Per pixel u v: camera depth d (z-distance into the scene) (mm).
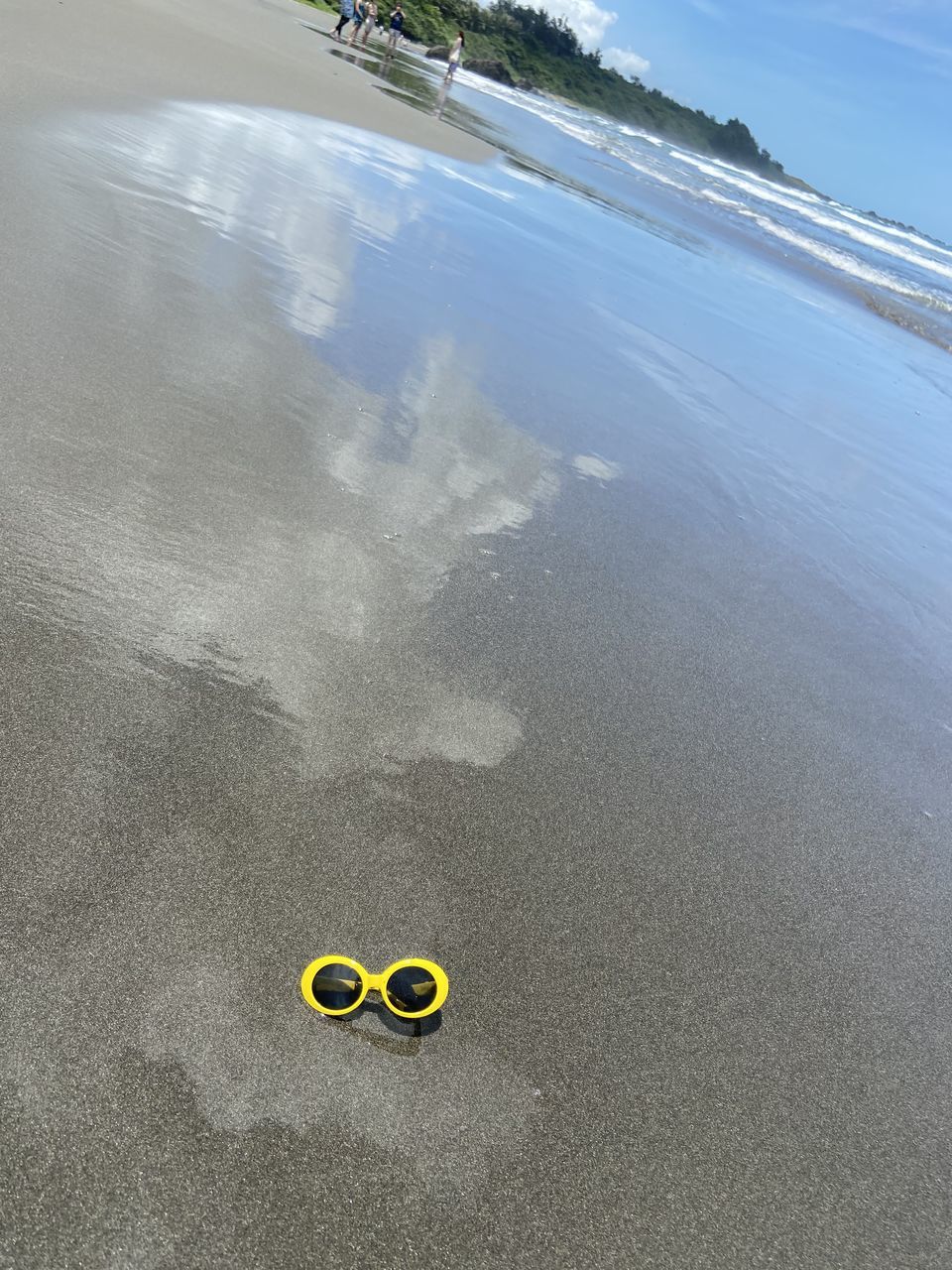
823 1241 963
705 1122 1029
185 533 1577
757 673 1875
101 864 1051
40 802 1089
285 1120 898
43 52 4258
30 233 2402
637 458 2732
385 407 2352
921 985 1291
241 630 1434
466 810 1301
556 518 2191
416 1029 1014
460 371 2814
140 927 1009
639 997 1137
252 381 2174
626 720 1596
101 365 1941
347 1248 833
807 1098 1091
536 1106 986
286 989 1002
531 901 1206
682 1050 1095
